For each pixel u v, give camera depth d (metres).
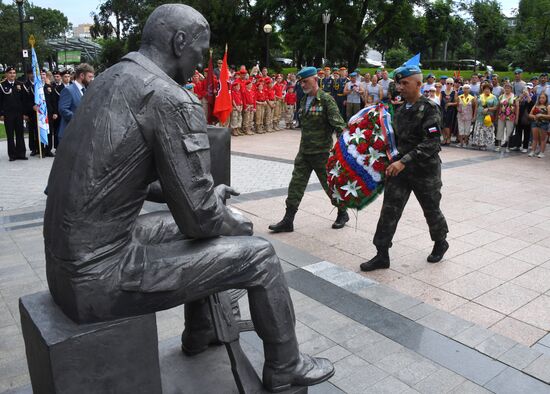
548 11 39.22
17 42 42.59
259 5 36.81
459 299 4.01
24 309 1.91
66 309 1.81
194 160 1.82
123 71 1.81
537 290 4.21
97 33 46.84
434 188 4.50
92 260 1.74
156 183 2.35
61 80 11.77
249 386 2.22
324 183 5.65
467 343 3.29
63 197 1.74
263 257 2.07
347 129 4.76
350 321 3.57
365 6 35.47
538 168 10.20
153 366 1.92
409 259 4.91
